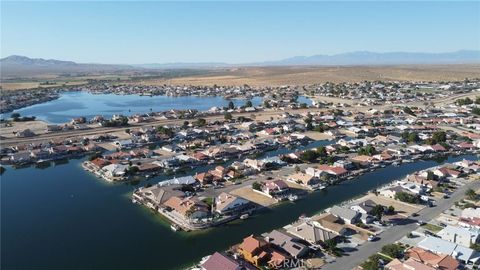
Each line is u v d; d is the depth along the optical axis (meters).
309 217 93.69
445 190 110.19
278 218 94.56
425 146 155.25
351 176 125.50
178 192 107.06
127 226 91.88
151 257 77.31
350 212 90.81
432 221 89.88
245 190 113.38
